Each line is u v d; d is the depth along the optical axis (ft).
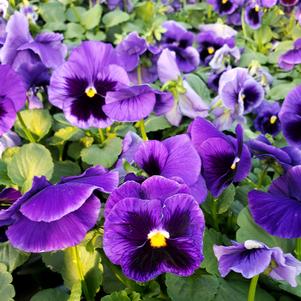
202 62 2.68
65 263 1.26
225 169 1.20
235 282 1.24
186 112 1.65
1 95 1.30
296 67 2.53
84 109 1.48
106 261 1.28
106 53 1.46
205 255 1.23
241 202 1.48
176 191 0.99
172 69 1.59
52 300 1.21
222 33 2.61
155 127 1.78
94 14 2.82
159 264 0.99
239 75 1.80
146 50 2.01
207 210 1.38
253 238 1.24
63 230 1.04
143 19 3.09
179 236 0.99
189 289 1.20
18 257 1.28
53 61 1.76
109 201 0.98
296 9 3.00
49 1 3.01
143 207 0.97
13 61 1.76
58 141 1.68
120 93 1.33
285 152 1.19
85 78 1.47
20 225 1.06
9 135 1.67
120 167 1.36
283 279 1.03
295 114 1.35
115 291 1.21
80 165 1.77
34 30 2.50
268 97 2.31
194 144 1.18
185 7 3.39
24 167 1.31
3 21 2.20
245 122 1.86
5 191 1.27
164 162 1.14
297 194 1.14
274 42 3.14
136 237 0.98
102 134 1.70
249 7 2.82
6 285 1.18
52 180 1.57
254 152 1.30
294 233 1.07
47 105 1.94
